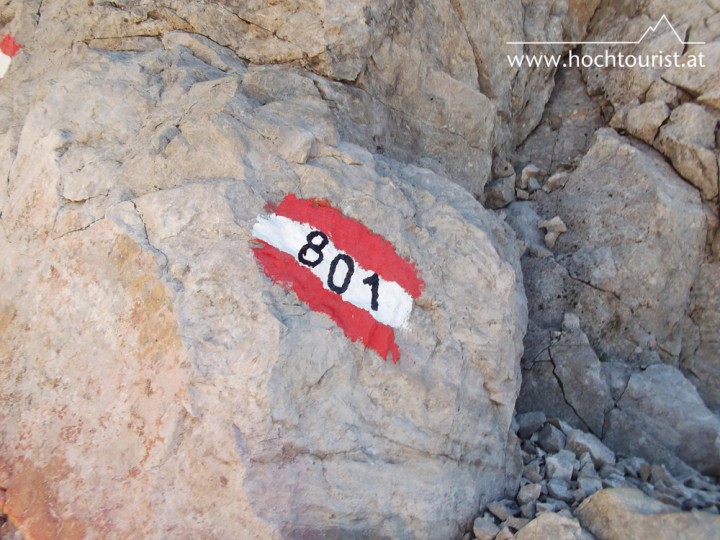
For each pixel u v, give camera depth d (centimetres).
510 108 501
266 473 279
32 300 328
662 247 443
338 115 385
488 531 311
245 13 404
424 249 341
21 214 348
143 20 409
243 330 290
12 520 300
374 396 306
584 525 303
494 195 494
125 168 333
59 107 367
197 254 306
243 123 341
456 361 326
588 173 482
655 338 443
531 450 373
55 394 309
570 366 409
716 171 459
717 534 281
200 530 277
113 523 283
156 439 284
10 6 468
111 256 312
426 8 427
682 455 379
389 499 300
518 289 391
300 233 321
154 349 293
